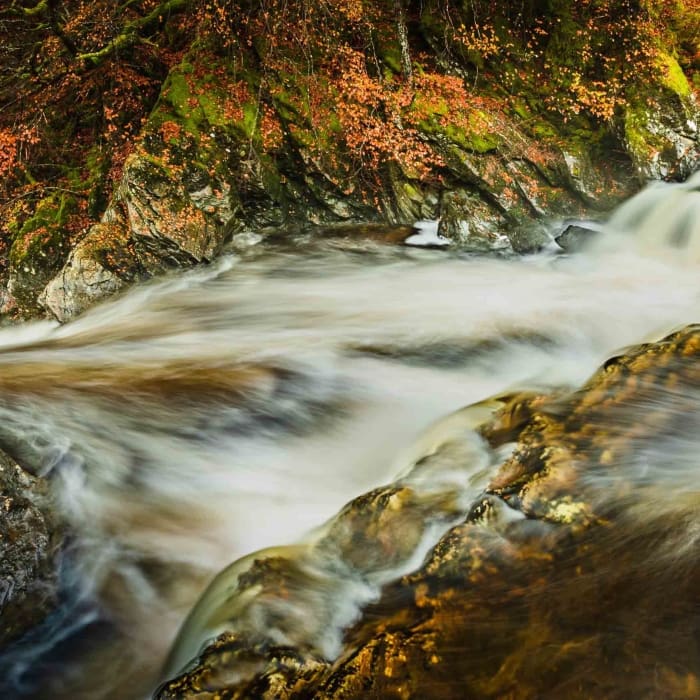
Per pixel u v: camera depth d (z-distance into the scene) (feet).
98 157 39.78
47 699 12.60
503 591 11.20
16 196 40.01
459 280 30.86
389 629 10.89
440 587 11.55
